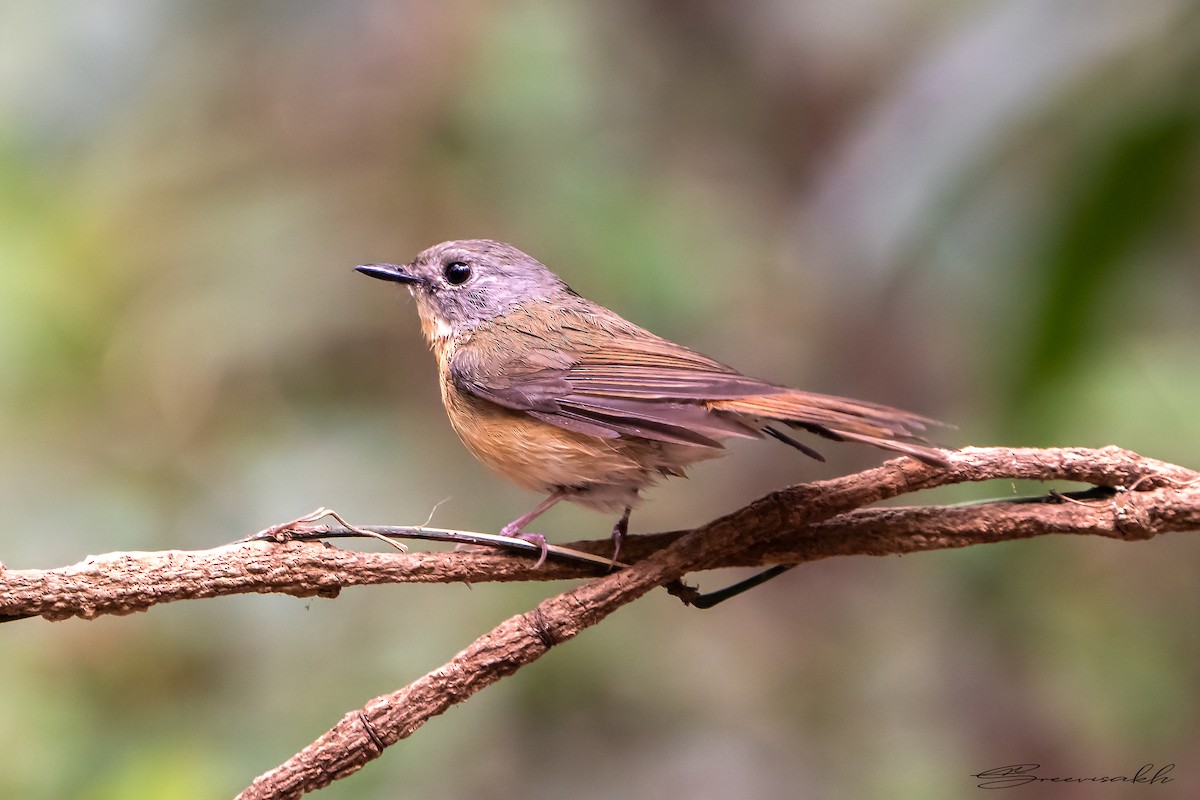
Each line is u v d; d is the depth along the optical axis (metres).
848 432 5.29
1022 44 6.89
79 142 11.31
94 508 9.51
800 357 13.32
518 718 10.07
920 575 12.19
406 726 4.71
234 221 11.13
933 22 13.18
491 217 11.72
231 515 9.84
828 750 10.90
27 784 8.12
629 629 10.96
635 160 13.04
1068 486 10.18
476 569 5.09
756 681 11.40
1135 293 7.78
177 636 8.98
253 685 9.05
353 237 11.36
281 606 9.30
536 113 11.92
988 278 7.73
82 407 9.99
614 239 11.77
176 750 8.34
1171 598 11.15
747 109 14.65
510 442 7.05
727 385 5.89
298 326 10.70
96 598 4.57
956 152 7.08
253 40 11.91
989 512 5.08
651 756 10.27
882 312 10.55
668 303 11.91
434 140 11.94
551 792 9.76
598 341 7.28
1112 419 9.54
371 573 4.93
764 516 5.03
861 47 14.45
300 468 10.12
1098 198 6.57
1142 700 10.76
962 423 12.38
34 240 10.28
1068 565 11.20
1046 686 11.00
